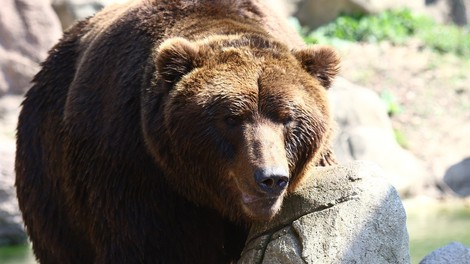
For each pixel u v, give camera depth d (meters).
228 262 12.62
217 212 11.74
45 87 13.99
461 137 30.23
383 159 26.80
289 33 13.27
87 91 12.39
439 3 40.59
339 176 10.73
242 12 12.48
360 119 28.00
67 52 14.02
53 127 13.38
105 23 13.38
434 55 34.62
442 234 21.02
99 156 11.85
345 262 10.16
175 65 10.92
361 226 10.27
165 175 11.32
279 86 10.55
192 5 12.29
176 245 11.74
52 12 28.92
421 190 26.98
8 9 28.06
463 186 27.45
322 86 11.30
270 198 10.11
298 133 10.67
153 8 12.33
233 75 10.59
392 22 36.59
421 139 29.98
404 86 32.44
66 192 12.81
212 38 11.31
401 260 10.38
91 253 13.01
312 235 10.47
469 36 37.28
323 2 36.53
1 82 27.50
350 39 35.38
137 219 11.58
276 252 10.70
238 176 10.28
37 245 14.23
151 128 11.05
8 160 23.09
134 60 11.89
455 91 32.56
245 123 10.40
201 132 10.57
